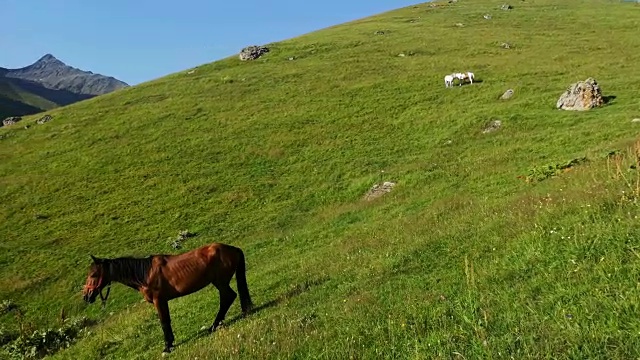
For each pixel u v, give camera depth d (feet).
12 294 91.61
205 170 138.82
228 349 29.58
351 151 136.36
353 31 301.84
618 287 22.09
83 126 187.93
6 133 192.85
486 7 352.90
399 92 176.24
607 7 319.88
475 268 32.78
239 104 188.85
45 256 104.17
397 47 245.45
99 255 102.53
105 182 139.74
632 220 28.40
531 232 34.04
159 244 103.81
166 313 38.99
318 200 111.24
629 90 127.13
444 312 25.94
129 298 82.33
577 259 26.78
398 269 40.40
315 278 47.32
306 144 147.02
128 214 119.85
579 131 95.81
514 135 111.86
